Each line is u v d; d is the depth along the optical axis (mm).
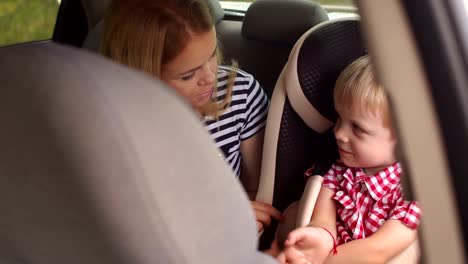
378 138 1217
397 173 1279
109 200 455
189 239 479
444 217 641
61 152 447
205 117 1345
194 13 1166
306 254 1250
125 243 471
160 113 464
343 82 1227
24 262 573
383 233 1238
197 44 1164
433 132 609
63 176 454
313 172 1400
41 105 445
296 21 2104
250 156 1519
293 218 1378
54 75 449
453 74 605
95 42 1912
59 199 465
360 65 1209
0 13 1941
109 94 447
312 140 1408
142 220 461
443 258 664
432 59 593
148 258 476
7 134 459
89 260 499
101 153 444
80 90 443
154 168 455
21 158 462
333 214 1338
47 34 2148
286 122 1384
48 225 488
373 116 1189
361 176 1318
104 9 2062
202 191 485
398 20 573
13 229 520
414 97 600
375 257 1236
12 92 452
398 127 620
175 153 468
